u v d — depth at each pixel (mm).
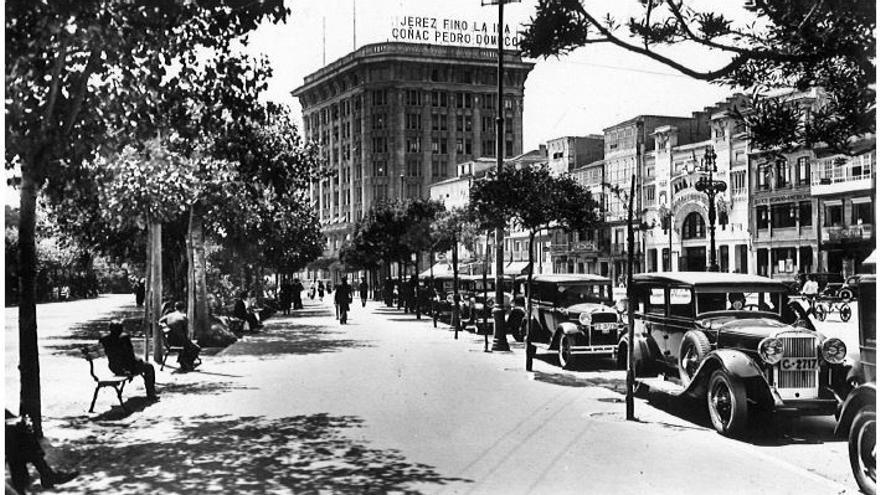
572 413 10555
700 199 56562
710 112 61469
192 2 8539
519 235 79125
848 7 6805
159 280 17016
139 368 11453
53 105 8203
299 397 11977
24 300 7941
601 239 66562
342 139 115500
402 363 16812
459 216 49281
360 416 10305
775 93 35031
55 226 26453
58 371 15414
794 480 6977
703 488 6727
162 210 15984
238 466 7582
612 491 6656
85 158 9000
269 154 22203
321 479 7078
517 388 12953
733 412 8945
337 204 117188
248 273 41438
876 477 6484
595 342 15453
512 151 111500
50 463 7453
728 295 11117
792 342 9164
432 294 36969
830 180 47688
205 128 10039
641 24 7754
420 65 107250
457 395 12156
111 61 8227
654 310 12125
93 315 40188
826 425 10039
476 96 109812
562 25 7848
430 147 108312
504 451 8203
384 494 6582
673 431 9305
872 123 7402
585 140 72688
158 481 7039
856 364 9320
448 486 6840
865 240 44969
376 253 53781
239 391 12648
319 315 40188
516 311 22078
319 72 117875
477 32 107750
